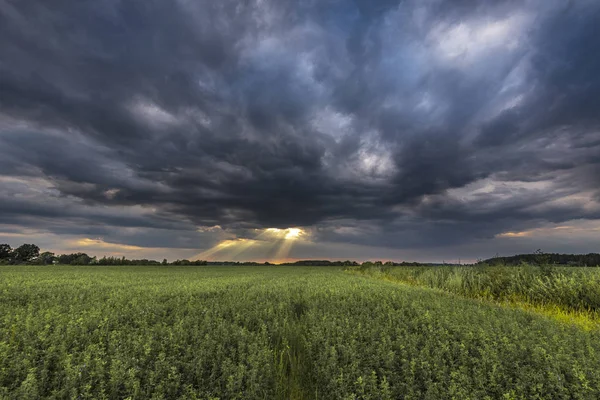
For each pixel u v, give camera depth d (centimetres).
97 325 791
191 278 2748
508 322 830
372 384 506
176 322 829
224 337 703
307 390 565
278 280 2473
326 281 2308
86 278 2520
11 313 912
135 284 2016
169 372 531
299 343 737
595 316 1034
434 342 676
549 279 1333
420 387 516
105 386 482
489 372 516
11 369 501
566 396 450
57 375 505
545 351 593
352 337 712
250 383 520
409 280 2483
